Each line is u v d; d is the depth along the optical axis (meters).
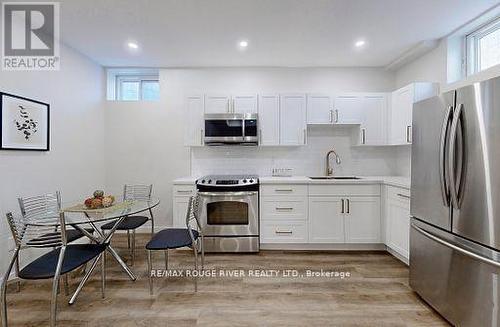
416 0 2.31
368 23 2.71
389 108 3.63
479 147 1.61
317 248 3.40
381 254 3.24
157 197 4.10
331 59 3.69
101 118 4.01
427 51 3.28
